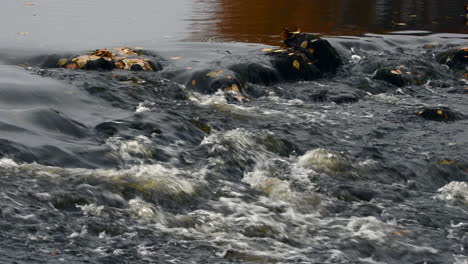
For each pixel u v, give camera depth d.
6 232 8.69
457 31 28.22
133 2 35.91
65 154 11.57
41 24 27.09
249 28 27.25
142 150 12.30
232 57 19.56
